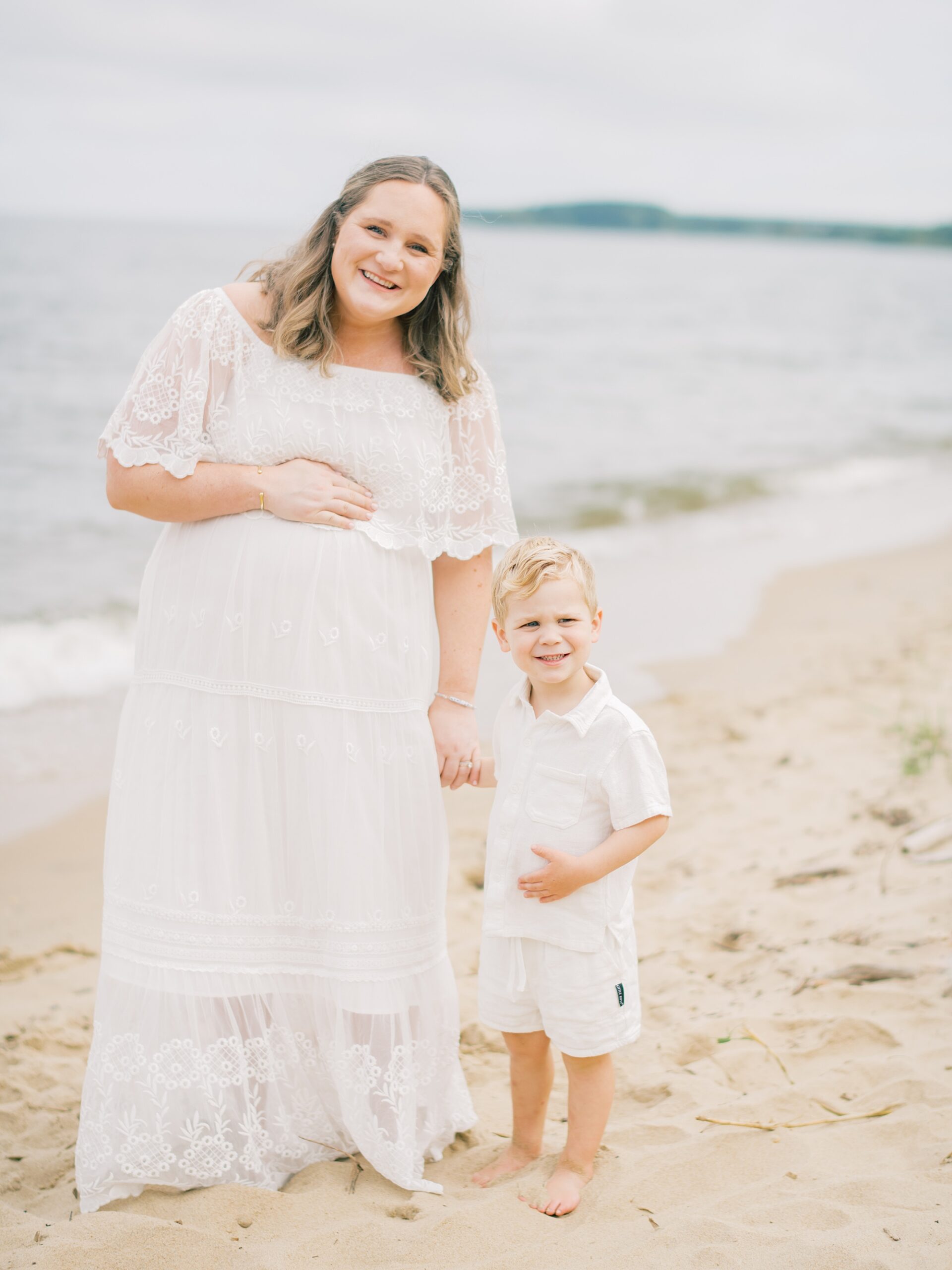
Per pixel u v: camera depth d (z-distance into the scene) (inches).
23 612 326.6
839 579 418.6
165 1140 104.4
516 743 108.6
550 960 104.4
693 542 480.4
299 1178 109.3
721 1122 115.0
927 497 610.5
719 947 160.1
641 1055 132.6
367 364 112.4
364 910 107.1
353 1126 107.8
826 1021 132.6
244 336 108.4
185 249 1770.4
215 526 108.2
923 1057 122.3
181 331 107.3
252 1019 107.5
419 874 111.0
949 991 135.0
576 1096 106.7
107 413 593.6
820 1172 103.7
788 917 164.1
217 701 105.7
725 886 178.1
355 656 106.9
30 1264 92.0
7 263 1274.6
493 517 117.7
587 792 104.3
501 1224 98.6
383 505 111.1
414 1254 94.3
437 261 107.0
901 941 149.3
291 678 105.5
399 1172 107.0
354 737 106.8
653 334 1315.2
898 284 2701.8
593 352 1114.1
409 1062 109.7
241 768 106.2
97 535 402.3
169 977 105.3
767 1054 129.0
